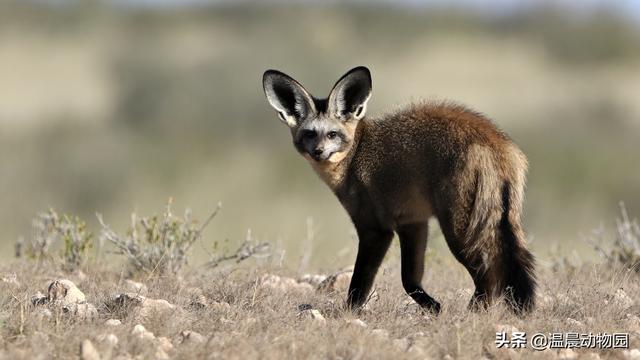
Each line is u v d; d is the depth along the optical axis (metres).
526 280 16.25
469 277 21.56
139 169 68.50
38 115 78.06
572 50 104.06
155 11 104.81
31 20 106.12
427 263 23.39
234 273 20.78
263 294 17.52
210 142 75.69
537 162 72.31
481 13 112.69
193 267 21.67
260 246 22.14
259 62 84.94
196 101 80.12
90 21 105.88
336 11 103.44
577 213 63.72
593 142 76.88
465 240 16.61
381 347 14.12
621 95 90.88
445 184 16.80
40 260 22.28
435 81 89.56
